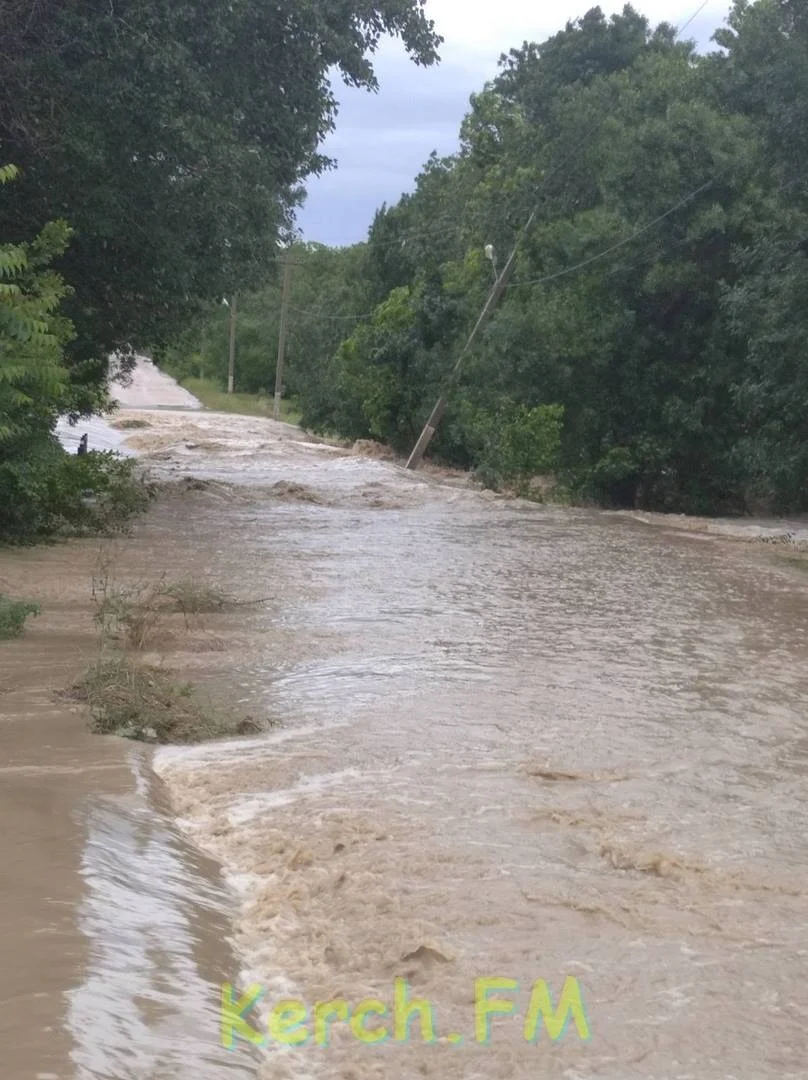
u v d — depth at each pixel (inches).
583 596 594.6
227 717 342.0
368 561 698.8
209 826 256.4
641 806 276.2
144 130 796.6
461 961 193.9
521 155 1608.0
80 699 344.5
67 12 743.1
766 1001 182.9
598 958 196.5
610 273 1344.7
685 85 1412.4
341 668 410.6
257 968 191.5
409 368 1855.3
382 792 279.4
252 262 965.8
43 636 435.5
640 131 1325.0
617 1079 159.8
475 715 352.5
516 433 1293.1
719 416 1343.5
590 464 1403.8
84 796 256.7
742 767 310.5
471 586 614.9
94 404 1042.1
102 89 762.8
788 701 385.4
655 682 406.0
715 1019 176.6
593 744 326.0
